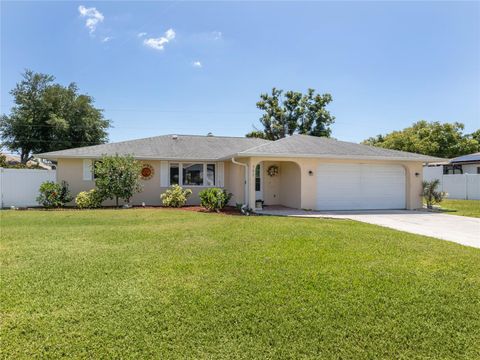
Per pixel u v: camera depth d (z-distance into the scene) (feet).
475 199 75.97
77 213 46.06
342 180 54.24
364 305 14.25
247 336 11.94
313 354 10.99
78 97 128.26
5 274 18.04
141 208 54.03
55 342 11.41
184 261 20.53
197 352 10.99
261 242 25.99
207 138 74.64
